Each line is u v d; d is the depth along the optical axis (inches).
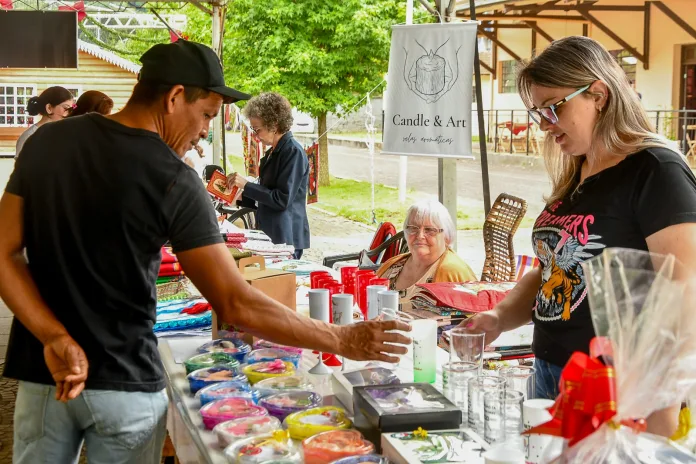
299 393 86.8
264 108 209.0
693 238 67.9
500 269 165.6
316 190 312.8
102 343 74.3
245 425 78.2
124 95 607.5
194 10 615.5
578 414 49.1
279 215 213.2
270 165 214.2
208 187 209.6
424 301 126.3
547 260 80.4
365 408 75.7
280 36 579.2
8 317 265.6
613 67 74.2
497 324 91.1
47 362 71.9
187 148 81.0
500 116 779.4
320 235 445.4
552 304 79.2
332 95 597.3
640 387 49.2
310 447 70.1
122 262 74.0
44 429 76.3
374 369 89.3
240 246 183.8
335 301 102.7
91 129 74.8
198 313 125.0
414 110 193.6
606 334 50.9
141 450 78.1
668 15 519.8
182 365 104.0
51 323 72.5
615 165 74.2
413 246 145.1
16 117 577.9
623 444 50.1
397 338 80.4
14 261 74.1
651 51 569.0
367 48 579.8
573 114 74.2
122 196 72.9
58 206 73.4
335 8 577.3
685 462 50.9
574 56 73.8
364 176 745.0
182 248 76.4
